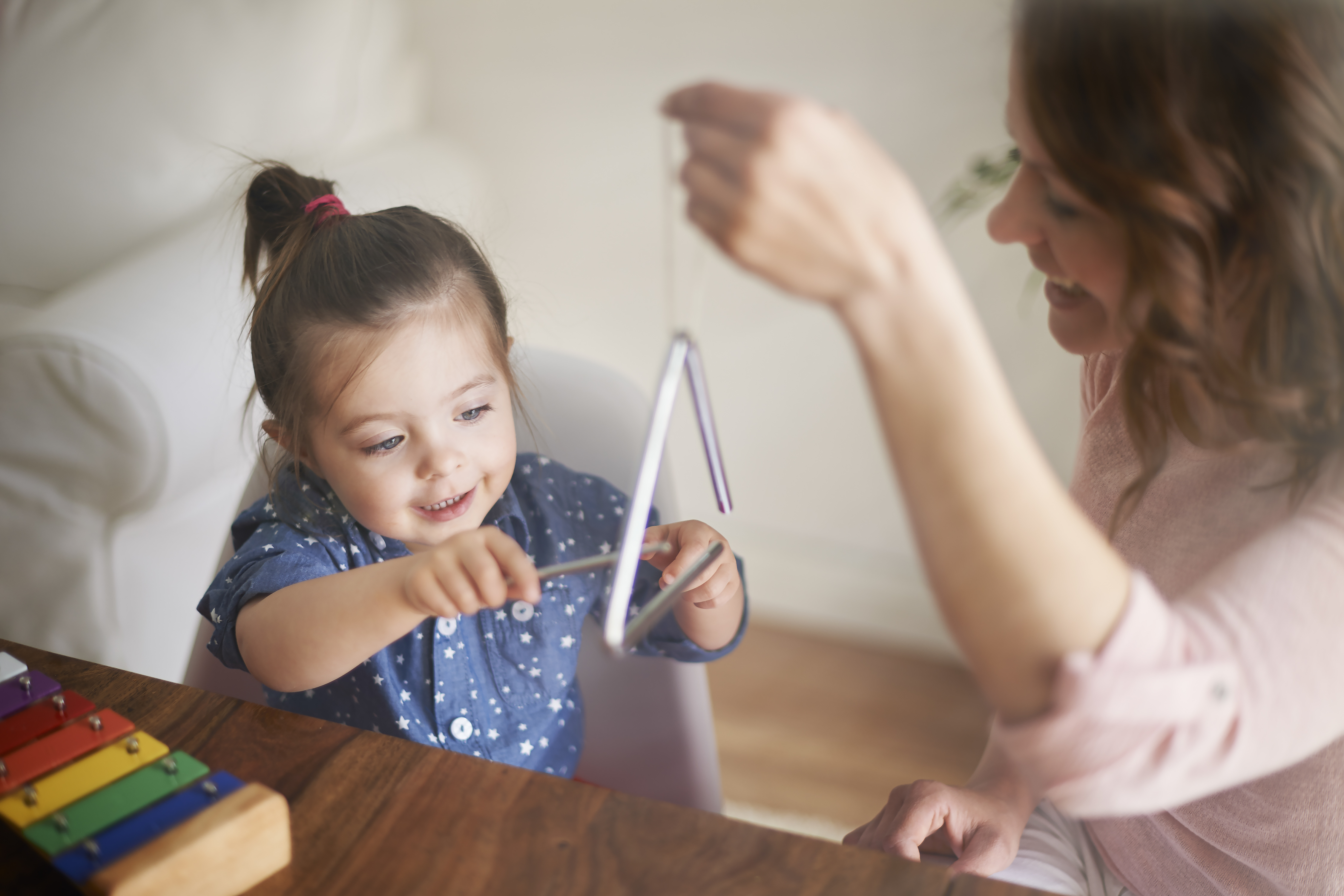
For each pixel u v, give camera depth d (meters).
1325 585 0.44
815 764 1.48
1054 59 0.43
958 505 0.36
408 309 0.70
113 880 0.38
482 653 0.78
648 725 0.87
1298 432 0.49
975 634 0.39
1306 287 0.44
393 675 0.76
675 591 0.46
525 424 0.87
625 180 1.67
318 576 0.70
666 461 0.89
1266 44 0.41
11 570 1.12
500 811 0.46
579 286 1.75
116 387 1.04
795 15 1.48
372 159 1.50
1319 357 0.46
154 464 1.08
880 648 1.75
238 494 1.26
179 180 1.38
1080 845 0.75
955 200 1.44
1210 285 0.45
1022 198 0.50
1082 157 0.43
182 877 0.40
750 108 0.33
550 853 0.44
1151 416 0.59
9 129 1.36
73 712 0.49
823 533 1.77
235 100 1.39
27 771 0.45
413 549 0.77
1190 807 0.64
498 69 1.67
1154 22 0.42
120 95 1.36
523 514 0.82
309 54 1.42
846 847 0.45
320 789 0.47
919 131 1.46
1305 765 0.57
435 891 0.42
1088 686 0.37
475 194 1.65
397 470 0.71
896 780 1.46
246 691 0.80
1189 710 0.39
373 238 0.73
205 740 0.49
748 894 0.42
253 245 0.80
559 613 0.80
